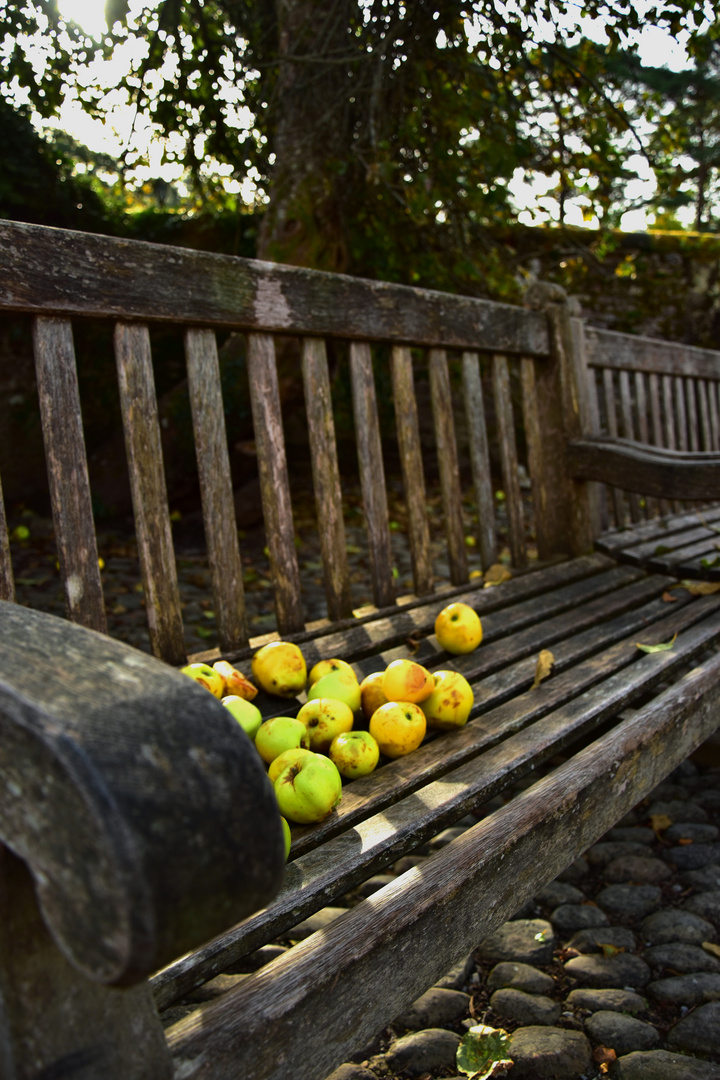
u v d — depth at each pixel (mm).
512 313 2541
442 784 1204
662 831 1972
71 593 1380
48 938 551
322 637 1831
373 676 1487
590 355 3027
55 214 6160
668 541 2982
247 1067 680
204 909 484
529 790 1121
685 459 2652
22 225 1311
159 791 476
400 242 5473
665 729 1392
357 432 2035
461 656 1812
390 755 1340
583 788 1150
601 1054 1237
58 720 478
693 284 7219
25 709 493
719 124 9148
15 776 504
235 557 1688
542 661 1692
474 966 1484
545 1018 1322
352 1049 785
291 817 1103
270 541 1786
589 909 1640
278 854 532
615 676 1668
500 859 989
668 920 1577
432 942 887
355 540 5742
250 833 514
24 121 5586
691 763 2391
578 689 1604
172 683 555
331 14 3787
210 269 1605
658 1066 1190
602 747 1253
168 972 810
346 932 812
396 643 1875
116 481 5641
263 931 887
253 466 5418
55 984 552
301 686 1527
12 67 3697
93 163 5754
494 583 2322
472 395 2406
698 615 2119
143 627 3607
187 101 4125
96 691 521
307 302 1822
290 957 773
